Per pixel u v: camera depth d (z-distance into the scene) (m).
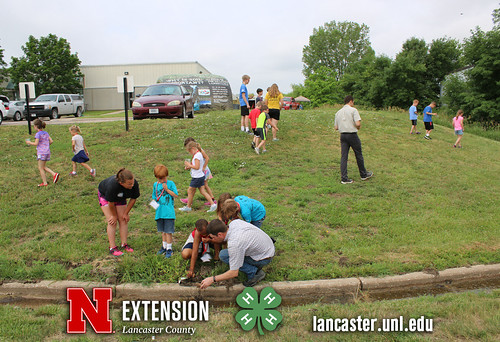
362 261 4.73
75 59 40.19
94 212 6.19
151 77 41.09
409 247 5.09
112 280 4.31
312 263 4.70
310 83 55.62
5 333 3.29
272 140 10.84
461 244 5.20
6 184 7.46
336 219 6.01
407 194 7.44
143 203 6.63
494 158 11.34
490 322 3.36
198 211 6.27
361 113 17.12
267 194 7.11
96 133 11.24
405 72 35.25
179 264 4.55
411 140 12.63
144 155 9.30
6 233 5.45
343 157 7.89
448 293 4.09
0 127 12.93
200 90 19.17
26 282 4.32
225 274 4.03
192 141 6.02
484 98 28.05
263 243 4.21
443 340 3.16
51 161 8.86
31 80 38.59
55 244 5.11
